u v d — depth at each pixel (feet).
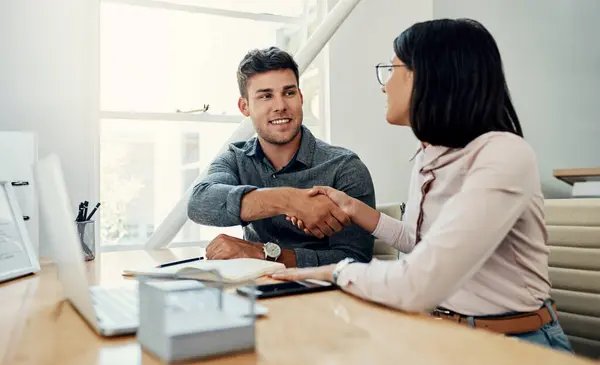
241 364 1.83
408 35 3.62
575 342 4.26
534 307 3.34
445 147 3.59
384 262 2.96
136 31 8.17
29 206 5.17
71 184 7.46
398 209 5.83
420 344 2.03
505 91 3.52
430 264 2.74
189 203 5.42
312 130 9.09
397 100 3.75
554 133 7.63
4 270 3.68
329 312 2.59
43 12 7.31
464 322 3.29
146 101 8.24
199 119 8.43
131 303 2.67
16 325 2.43
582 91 7.27
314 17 9.20
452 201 3.01
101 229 7.98
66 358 1.94
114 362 1.88
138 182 8.29
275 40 9.18
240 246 4.58
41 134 7.30
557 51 7.61
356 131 9.10
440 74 3.38
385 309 2.66
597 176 6.05
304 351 1.96
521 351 1.93
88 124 7.57
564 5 7.51
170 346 1.83
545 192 7.72
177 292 2.28
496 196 2.94
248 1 8.81
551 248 4.43
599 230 4.18
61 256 2.81
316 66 9.09
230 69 8.88
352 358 1.87
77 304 2.64
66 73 7.44
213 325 1.92
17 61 7.18
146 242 7.80
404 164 9.46
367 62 9.17
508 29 8.26
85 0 7.54
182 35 8.52
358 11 9.07
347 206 4.67
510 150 3.10
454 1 9.11
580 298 4.23
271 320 2.43
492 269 3.33
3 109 7.11
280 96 5.74
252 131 7.61
